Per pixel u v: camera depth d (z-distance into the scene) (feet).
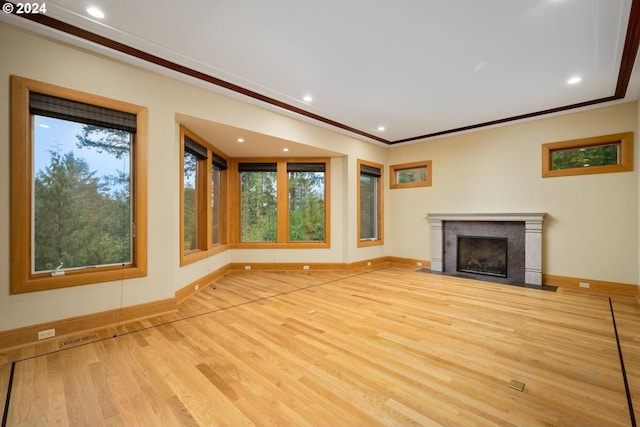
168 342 8.34
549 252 15.20
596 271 13.91
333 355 7.60
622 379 6.49
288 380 6.44
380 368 6.95
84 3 7.27
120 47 9.11
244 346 8.11
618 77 11.10
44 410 5.40
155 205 10.46
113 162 9.87
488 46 9.16
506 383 6.34
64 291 8.64
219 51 9.48
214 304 11.94
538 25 8.11
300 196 19.67
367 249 20.30
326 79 11.42
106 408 5.48
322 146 17.17
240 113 13.10
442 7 7.43
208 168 15.60
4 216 7.72
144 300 10.19
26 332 7.99
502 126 16.83
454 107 14.28
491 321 10.04
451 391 6.05
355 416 5.28
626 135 13.23
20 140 7.87
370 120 16.25
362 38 8.79
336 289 14.40
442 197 19.31
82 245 9.25
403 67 10.50
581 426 5.05
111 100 9.39
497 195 16.99
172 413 5.35
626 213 13.24
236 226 19.21
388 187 21.97
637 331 9.16
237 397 5.82
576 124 14.48
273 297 12.98
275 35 8.66
